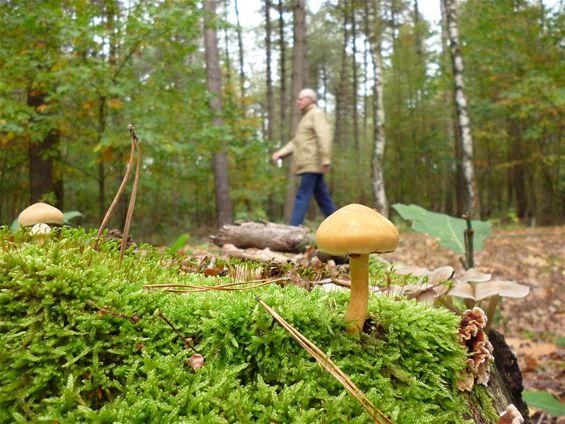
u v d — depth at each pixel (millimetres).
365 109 27062
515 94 8617
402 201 25609
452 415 1438
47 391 1163
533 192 20750
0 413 1107
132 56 6445
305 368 1301
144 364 1217
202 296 1481
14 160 8594
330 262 2641
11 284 1289
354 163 25031
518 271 7812
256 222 4070
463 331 1627
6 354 1173
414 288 2098
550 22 8266
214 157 11281
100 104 6312
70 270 1325
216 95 7180
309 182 6199
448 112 21672
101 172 7148
